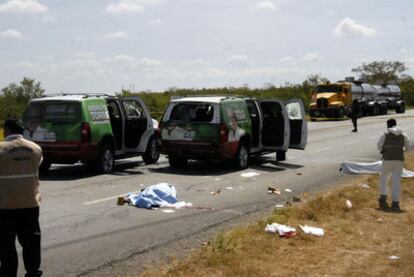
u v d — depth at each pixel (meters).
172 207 10.36
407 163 15.95
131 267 6.74
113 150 15.02
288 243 7.63
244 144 16.12
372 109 56.31
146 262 6.94
